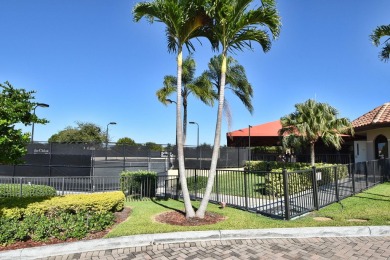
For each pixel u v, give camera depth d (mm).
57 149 17594
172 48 8789
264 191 10875
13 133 6270
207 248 5379
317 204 8141
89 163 16453
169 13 6996
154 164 20172
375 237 5891
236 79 17297
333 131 15383
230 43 7770
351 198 9750
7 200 6871
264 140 27094
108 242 5449
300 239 5859
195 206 8992
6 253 4898
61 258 4949
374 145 18094
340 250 5172
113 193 8172
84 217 6234
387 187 11953
